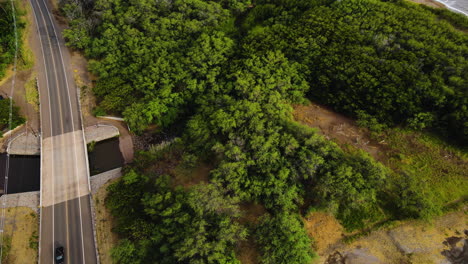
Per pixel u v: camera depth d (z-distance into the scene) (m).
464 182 67.75
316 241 61.12
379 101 75.06
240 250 59.88
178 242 57.62
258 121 69.50
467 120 69.00
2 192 73.44
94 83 97.50
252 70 81.62
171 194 65.31
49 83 95.69
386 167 69.75
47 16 118.50
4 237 65.25
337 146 69.44
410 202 61.06
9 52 99.62
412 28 86.94
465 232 61.06
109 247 64.81
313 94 86.62
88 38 102.94
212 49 89.00
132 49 94.56
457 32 87.25
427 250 59.22
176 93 86.69
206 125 75.19
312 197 64.56
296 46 85.62
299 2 106.00
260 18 108.62
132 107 85.38
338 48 83.12
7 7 110.12
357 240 61.09
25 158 80.38
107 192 73.44
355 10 96.50
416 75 75.00
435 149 73.25
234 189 62.97
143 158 80.31
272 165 64.00
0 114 82.44
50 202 70.75
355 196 59.09
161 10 106.00
